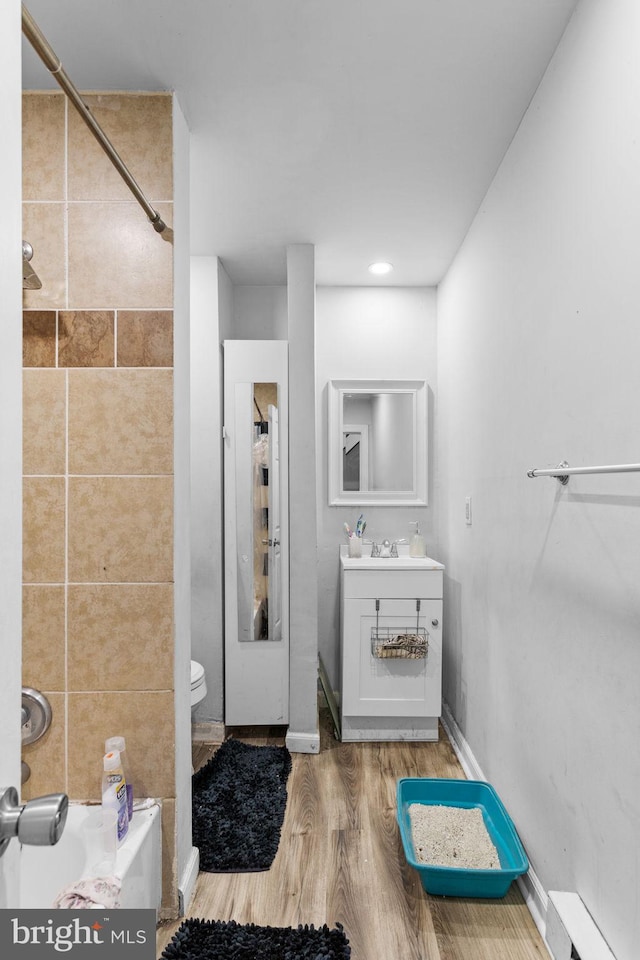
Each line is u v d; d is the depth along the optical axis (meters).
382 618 2.95
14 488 0.65
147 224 1.77
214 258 3.08
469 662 2.69
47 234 1.77
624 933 1.25
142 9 1.50
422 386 3.53
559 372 1.64
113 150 1.33
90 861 1.45
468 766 2.61
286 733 2.98
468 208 2.58
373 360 3.58
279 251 3.04
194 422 3.04
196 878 1.90
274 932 1.64
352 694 2.96
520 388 1.98
